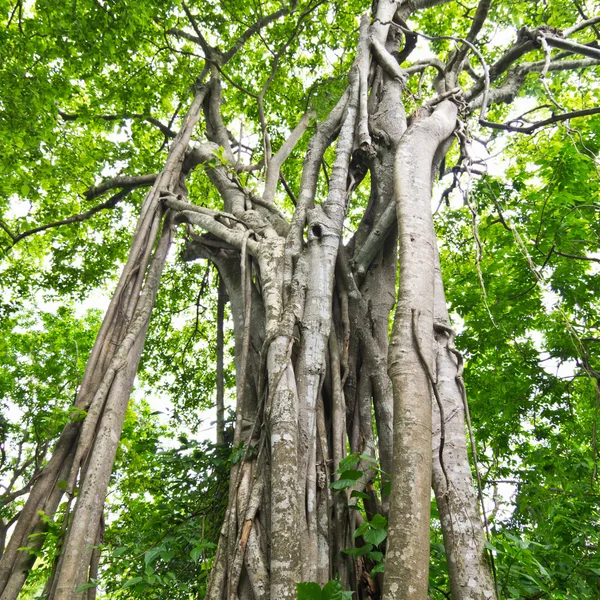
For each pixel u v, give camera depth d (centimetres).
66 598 417
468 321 839
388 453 448
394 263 563
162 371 1180
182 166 813
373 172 597
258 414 437
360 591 368
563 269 717
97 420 534
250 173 841
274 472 367
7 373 1245
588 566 405
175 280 1262
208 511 537
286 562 325
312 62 1173
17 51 839
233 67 1171
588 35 893
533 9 879
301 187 592
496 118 1105
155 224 722
